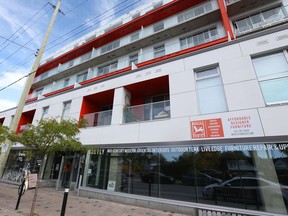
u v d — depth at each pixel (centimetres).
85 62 1847
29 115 1630
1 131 779
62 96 1296
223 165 607
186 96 774
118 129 914
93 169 922
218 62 754
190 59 833
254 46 700
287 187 503
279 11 1155
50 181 1223
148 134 810
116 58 1755
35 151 607
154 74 921
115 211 630
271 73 652
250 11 1255
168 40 1510
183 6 1493
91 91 1145
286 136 539
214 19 1335
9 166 1400
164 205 657
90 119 1079
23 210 609
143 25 1692
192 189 637
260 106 612
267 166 542
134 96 1166
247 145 586
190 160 673
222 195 581
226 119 653
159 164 737
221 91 720
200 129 691
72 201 775
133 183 777
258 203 524
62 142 589
